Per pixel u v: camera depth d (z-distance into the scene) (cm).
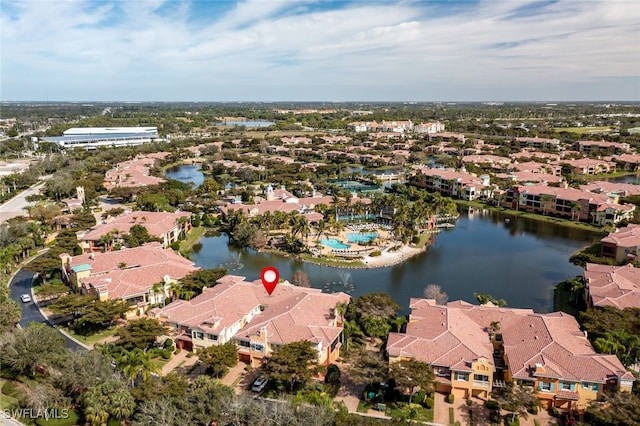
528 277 13325
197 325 8931
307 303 9638
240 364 8700
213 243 16588
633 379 6981
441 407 7400
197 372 8394
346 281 13012
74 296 10050
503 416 7144
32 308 10881
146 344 8669
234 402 6706
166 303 10906
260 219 16675
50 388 7044
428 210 17175
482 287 12612
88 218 16850
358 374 7588
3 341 7969
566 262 14575
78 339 9462
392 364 7406
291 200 19750
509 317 9094
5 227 14888
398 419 6906
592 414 6550
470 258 14975
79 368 7262
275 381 7725
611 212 18225
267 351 8419
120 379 7244
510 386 7200
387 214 19550
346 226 18312
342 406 7025
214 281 11250
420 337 8262
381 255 14962
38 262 11988
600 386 7125
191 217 18450
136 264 12131
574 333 8506
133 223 15662
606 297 9969
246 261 14700
